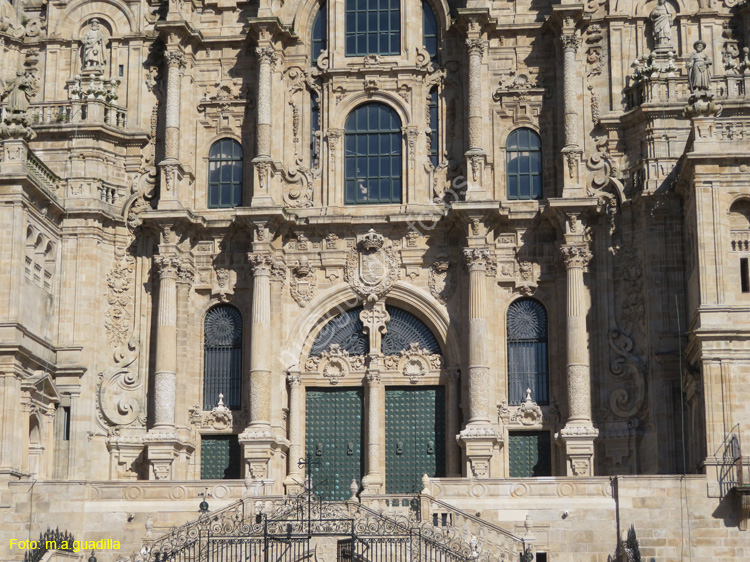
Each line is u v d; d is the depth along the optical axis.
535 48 58.44
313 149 59.03
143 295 57.56
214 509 48.69
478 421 53.97
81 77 58.69
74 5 60.66
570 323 54.41
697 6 57.62
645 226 54.72
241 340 57.66
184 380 56.66
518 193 57.78
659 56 56.28
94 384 55.97
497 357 56.09
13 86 53.44
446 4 58.78
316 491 56.38
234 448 56.72
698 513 46.88
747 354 48.41
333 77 58.78
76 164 57.66
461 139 58.12
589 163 56.72
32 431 53.66
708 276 49.25
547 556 46.97
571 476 48.28
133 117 59.28
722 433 47.78
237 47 59.66
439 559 42.16
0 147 52.75
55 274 56.44
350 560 42.25
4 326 51.22
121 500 49.00
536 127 57.97
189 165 58.66
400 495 47.78
